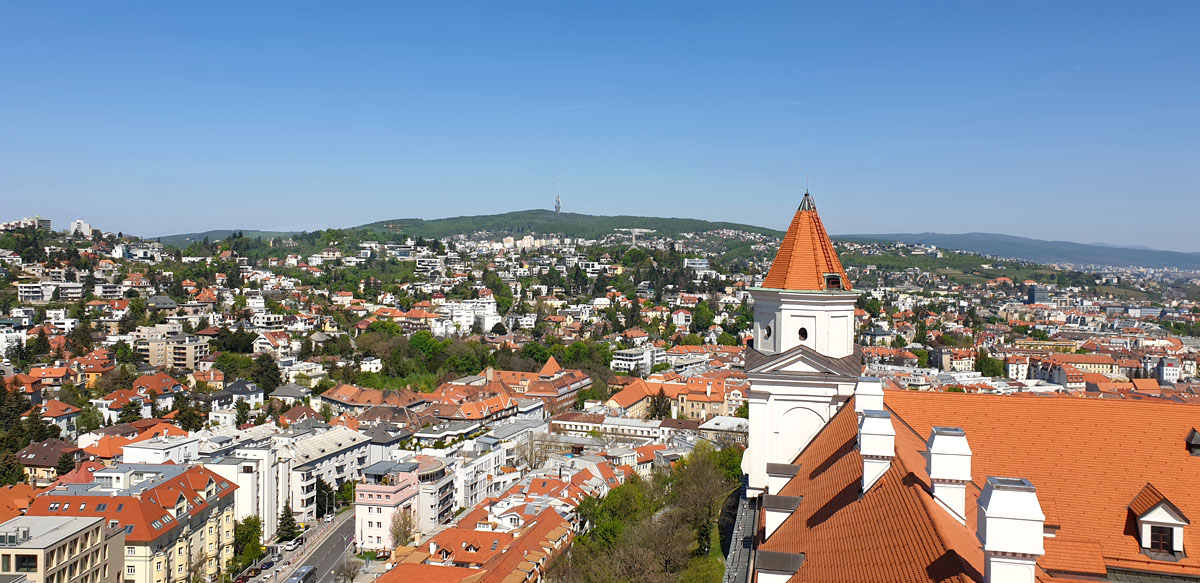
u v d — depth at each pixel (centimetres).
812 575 5197
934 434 5072
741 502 9831
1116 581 6297
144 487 19025
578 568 16162
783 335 9531
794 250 9631
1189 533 6525
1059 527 6444
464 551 17875
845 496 6072
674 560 14712
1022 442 7450
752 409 9638
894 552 4638
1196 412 7306
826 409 9431
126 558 17438
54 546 15362
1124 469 7081
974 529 5125
